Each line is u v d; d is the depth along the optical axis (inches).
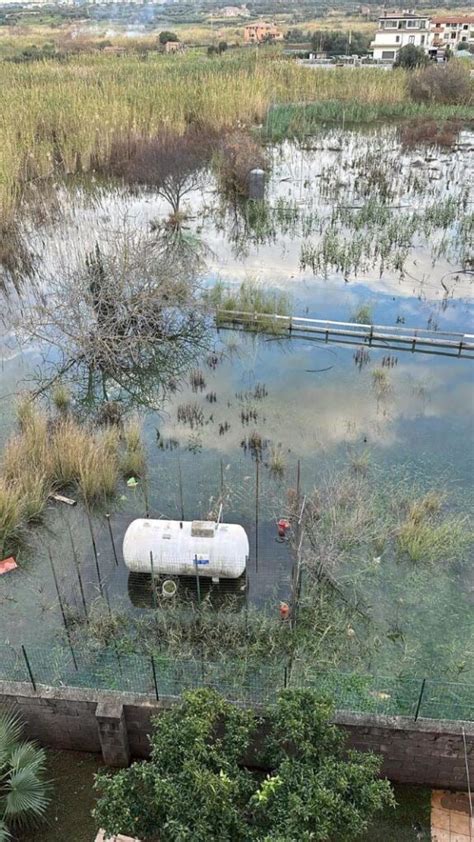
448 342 617.0
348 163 1155.9
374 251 813.9
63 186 1020.5
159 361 608.7
